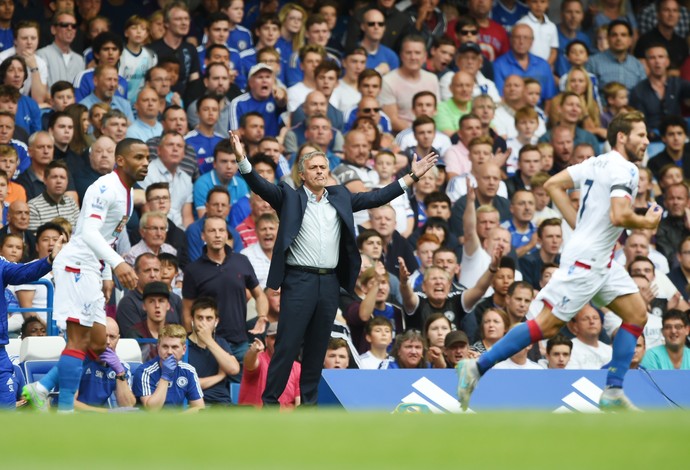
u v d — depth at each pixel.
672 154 64.62
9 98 53.38
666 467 16.94
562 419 20.38
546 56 69.69
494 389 35.22
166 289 43.41
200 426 19.41
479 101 60.69
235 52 62.50
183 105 60.44
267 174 52.78
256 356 39.06
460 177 57.88
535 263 53.34
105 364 38.47
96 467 16.27
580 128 64.69
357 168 55.06
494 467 16.64
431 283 47.44
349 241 35.56
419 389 34.69
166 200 50.09
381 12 64.75
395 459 16.95
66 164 49.88
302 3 66.44
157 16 60.78
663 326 46.94
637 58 71.69
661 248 57.78
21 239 45.16
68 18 58.28
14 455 17.03
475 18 68.88
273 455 17.09
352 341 45.84
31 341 39.53
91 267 34.56
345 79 62.38
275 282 34.81
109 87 55.81
